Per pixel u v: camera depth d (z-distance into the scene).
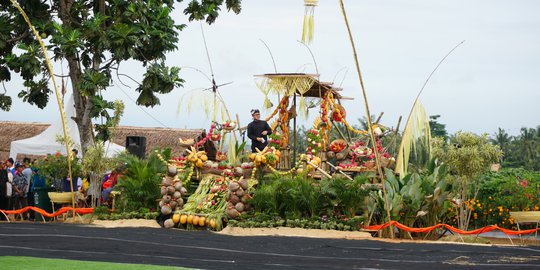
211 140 20.47
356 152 19.45
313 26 17.66
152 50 26.31
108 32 24.83
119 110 24.00
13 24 26.16
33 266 10.45
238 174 18.22
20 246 12.86
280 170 19.53
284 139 19.91
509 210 19.53
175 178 18.53
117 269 10.40
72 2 26.62
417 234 17.41
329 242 14.80
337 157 19.72
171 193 18.34
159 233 15.97
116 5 25.89
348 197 17.55
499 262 11.78
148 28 25.59
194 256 12.27
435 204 17.61
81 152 26.20
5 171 21.17
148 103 26.00
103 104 24.77
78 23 26.45
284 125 20.02
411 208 17.52
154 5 26.17
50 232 15.20
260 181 18.53
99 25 25.23
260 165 18.58
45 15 26.98
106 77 25.12
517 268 11.03
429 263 11.66
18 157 32.09
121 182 18.84
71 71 26.30
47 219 20.84
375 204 17.80
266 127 19.67
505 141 78.38
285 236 16.33
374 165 19.11
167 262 11.40
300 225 17.23
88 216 18.77
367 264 11.55
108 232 15.53
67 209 18.95
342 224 17.27
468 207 18.52
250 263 11.52
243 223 17.20
